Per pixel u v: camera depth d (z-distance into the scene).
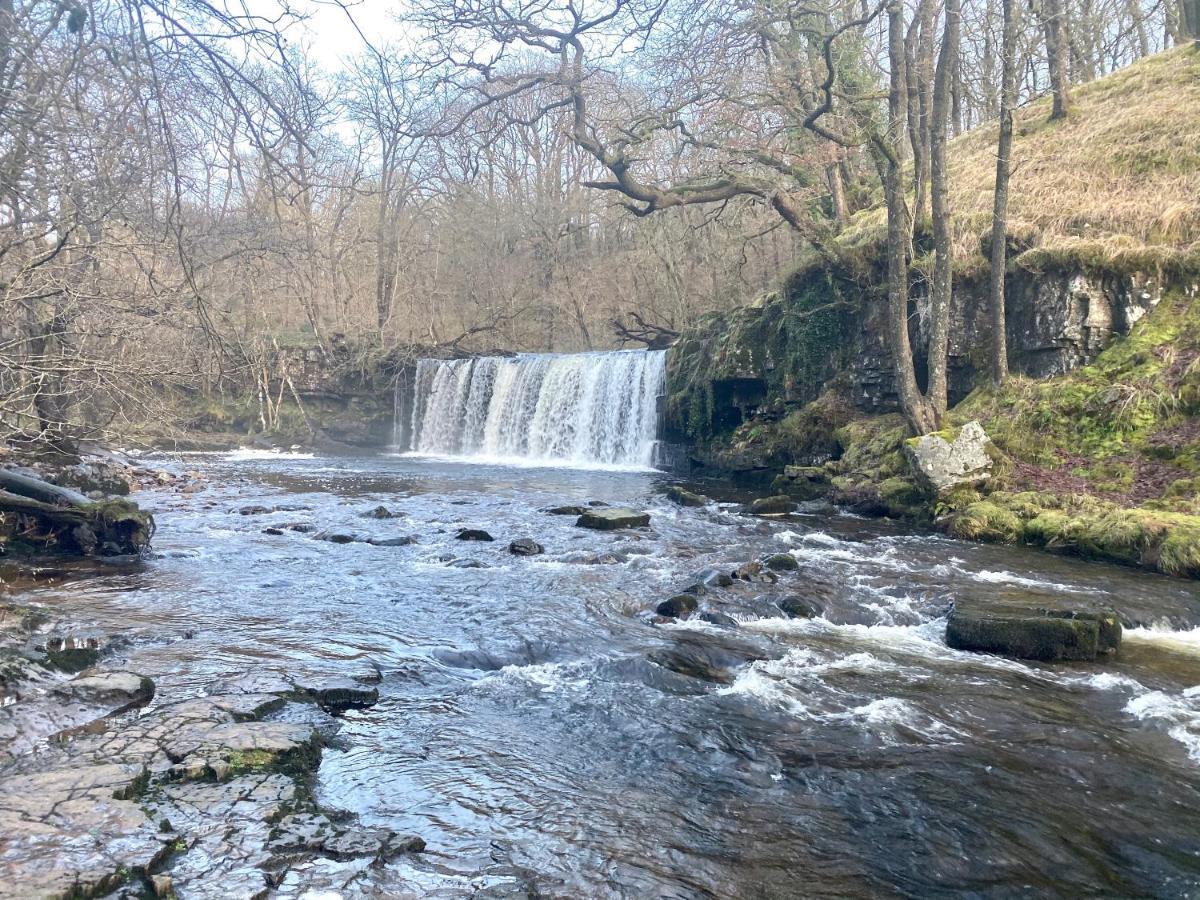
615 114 21.23
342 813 4.47
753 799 4.94
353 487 20.20
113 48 5.38
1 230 8.65
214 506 16.39
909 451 14.93
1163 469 12.94
